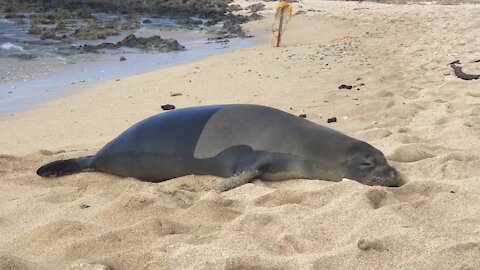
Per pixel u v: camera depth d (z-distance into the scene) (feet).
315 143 18.48
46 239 14.11
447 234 13.08
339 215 14.38
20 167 21.76
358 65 42.11
